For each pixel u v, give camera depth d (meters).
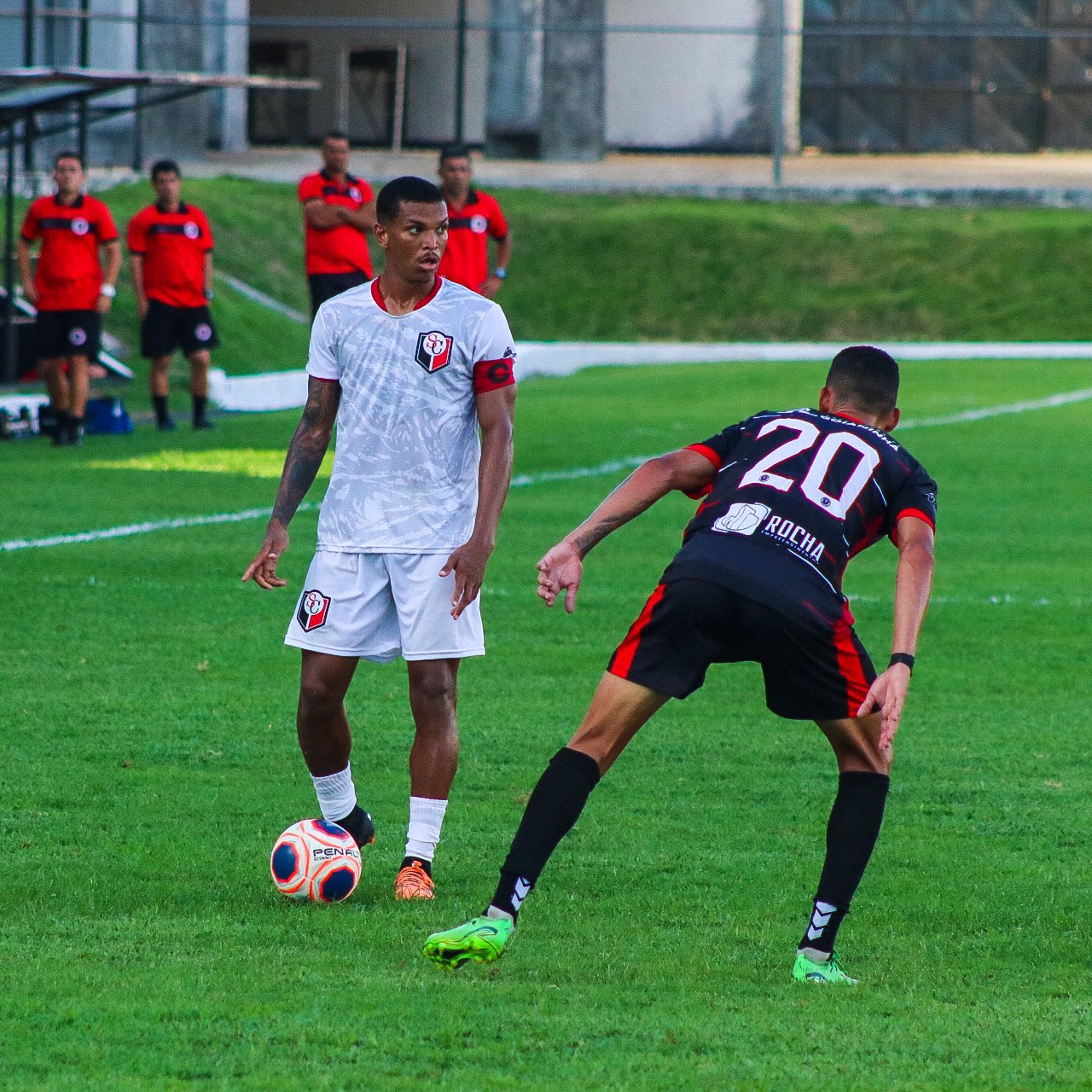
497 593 34.19
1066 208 112.56
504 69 128.88
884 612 33.19
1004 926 16.67
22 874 17.58
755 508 15.05
